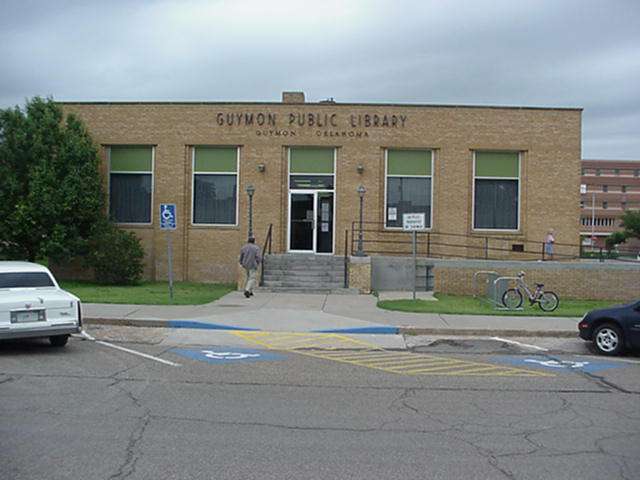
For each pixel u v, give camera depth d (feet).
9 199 73.46
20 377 29.86
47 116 75.41
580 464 18.90
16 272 38.91
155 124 81.56
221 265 81.35
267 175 80.59
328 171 81.25
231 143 80.89
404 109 80.02
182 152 81.30
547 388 29.53
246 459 18.85
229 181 82.02
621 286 70.59
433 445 20.52
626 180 450.30
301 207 81.41
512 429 22.54
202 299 60.64
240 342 41.96
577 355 39.42
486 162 81.30
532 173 80.07
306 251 81.05
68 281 77.82
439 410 25.07
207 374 31.35
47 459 18.53
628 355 39.55
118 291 66.69
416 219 58.75
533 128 80.18
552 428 22.76
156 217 81.56
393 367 34.17
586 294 70.74
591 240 370.94
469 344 42.75
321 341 42.78
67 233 74.33
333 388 28.68
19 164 74.38
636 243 388.98
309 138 80.33
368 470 18.08
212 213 82.17
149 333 44.57
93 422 22.44
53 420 22.61
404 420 23.49
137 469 17.83
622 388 29.76
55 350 37.35
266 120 80.69
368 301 61.77
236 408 24.77
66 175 74.54
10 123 74.43
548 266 70.69
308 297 64.54
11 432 21.12
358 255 71.82
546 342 43.98
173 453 19.25
